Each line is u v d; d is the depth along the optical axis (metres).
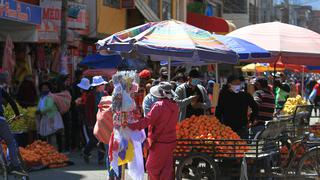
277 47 11.95
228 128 9.47
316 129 11.02
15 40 16.20
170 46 9.41
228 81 10.36
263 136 9.01
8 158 9.59
